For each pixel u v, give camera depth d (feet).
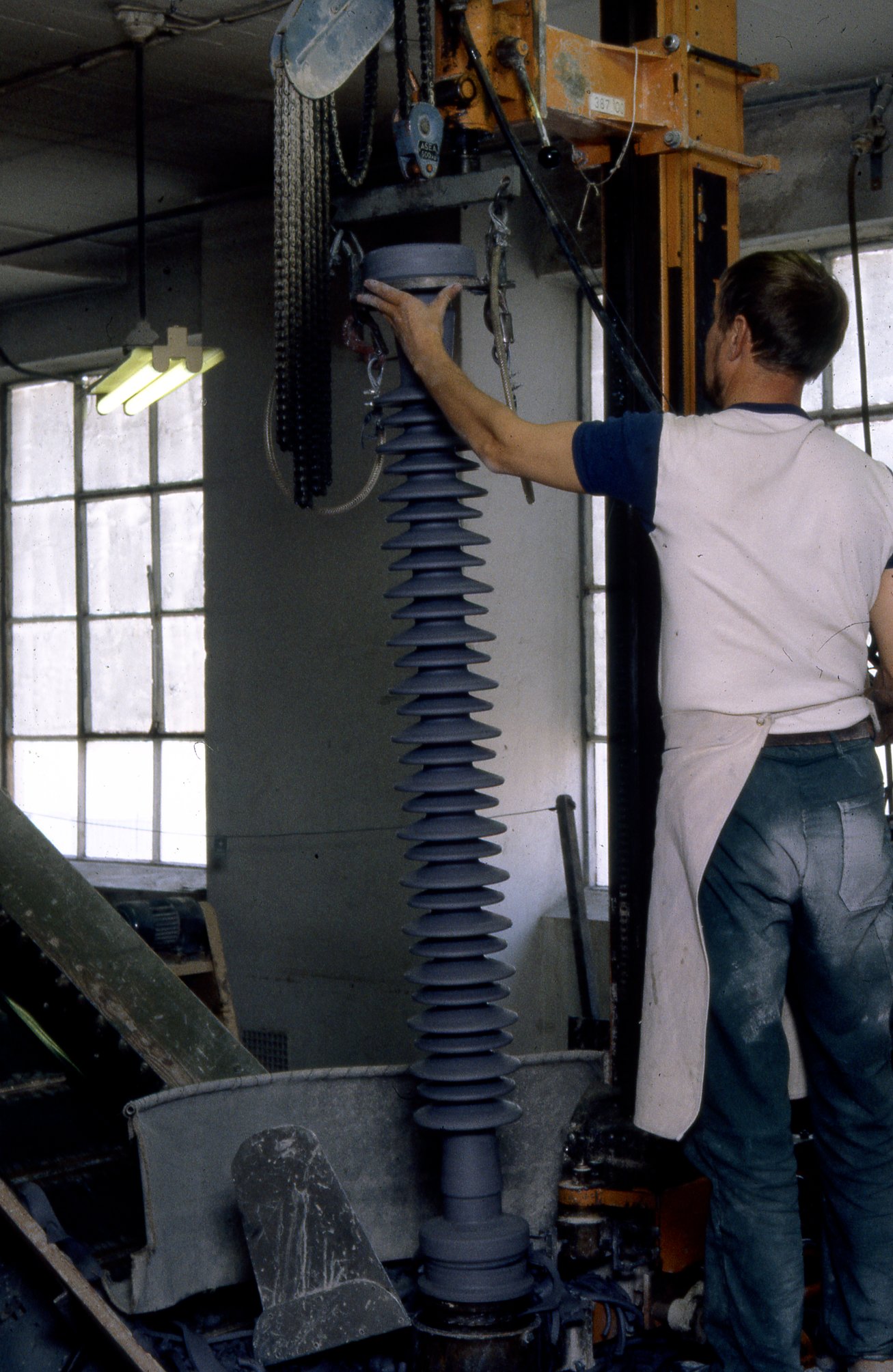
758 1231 6.50
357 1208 8.20
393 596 7.43
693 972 6.54
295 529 20.62
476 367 18.31
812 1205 8.19
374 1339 7.80
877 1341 6.83
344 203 7.63
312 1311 7.15
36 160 19.63
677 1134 6.60
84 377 25.54
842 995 6.56
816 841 6.39
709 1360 7.56
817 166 16.55
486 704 7.50
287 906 20.95
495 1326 7.11
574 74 7.91
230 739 21.53
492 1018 7.30
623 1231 8.12
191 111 17.74
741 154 8.82
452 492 7.34
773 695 6.43
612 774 8.73
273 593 20.94
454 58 7.71
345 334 7.56
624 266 8.74
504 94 7.80
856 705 6.58
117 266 23.88
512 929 19.21
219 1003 18.78
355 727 20.16
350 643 20.15
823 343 6.69
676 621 6.60
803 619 6.44
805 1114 8.29
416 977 7.32
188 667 24.45
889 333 16.97
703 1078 6.55
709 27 8.64
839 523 6.47
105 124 18.22
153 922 18.57
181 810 24.64
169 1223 7.60
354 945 20.26
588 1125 8.34
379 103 17.16
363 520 19.85
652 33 8.46
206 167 20.07
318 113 7.52
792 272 6.61
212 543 21.68
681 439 6.52
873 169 15.99
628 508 8.66
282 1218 7.29
